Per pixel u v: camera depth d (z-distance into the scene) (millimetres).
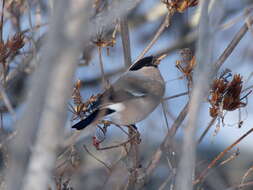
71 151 10906
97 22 7641
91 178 13227
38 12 12648
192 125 7223
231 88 10258
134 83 11438
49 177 6285
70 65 6062
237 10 16797
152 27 17891
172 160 10078
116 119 11070
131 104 11109
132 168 10844
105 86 11609
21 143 6195
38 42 11938
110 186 11430
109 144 13258
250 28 10086
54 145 6219
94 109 10742
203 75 7367
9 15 12906
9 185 6191
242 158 15852
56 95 6090
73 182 12883
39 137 6188
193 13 14453
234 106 10305
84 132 10219
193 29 15047
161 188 10305
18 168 6207
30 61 12414
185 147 7211
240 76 10328
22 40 11312
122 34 11680
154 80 11781
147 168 10773
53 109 6117
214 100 10242
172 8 11008
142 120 11445
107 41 11102
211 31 7605
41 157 6195
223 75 10414
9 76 12375
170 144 10133
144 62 12172
